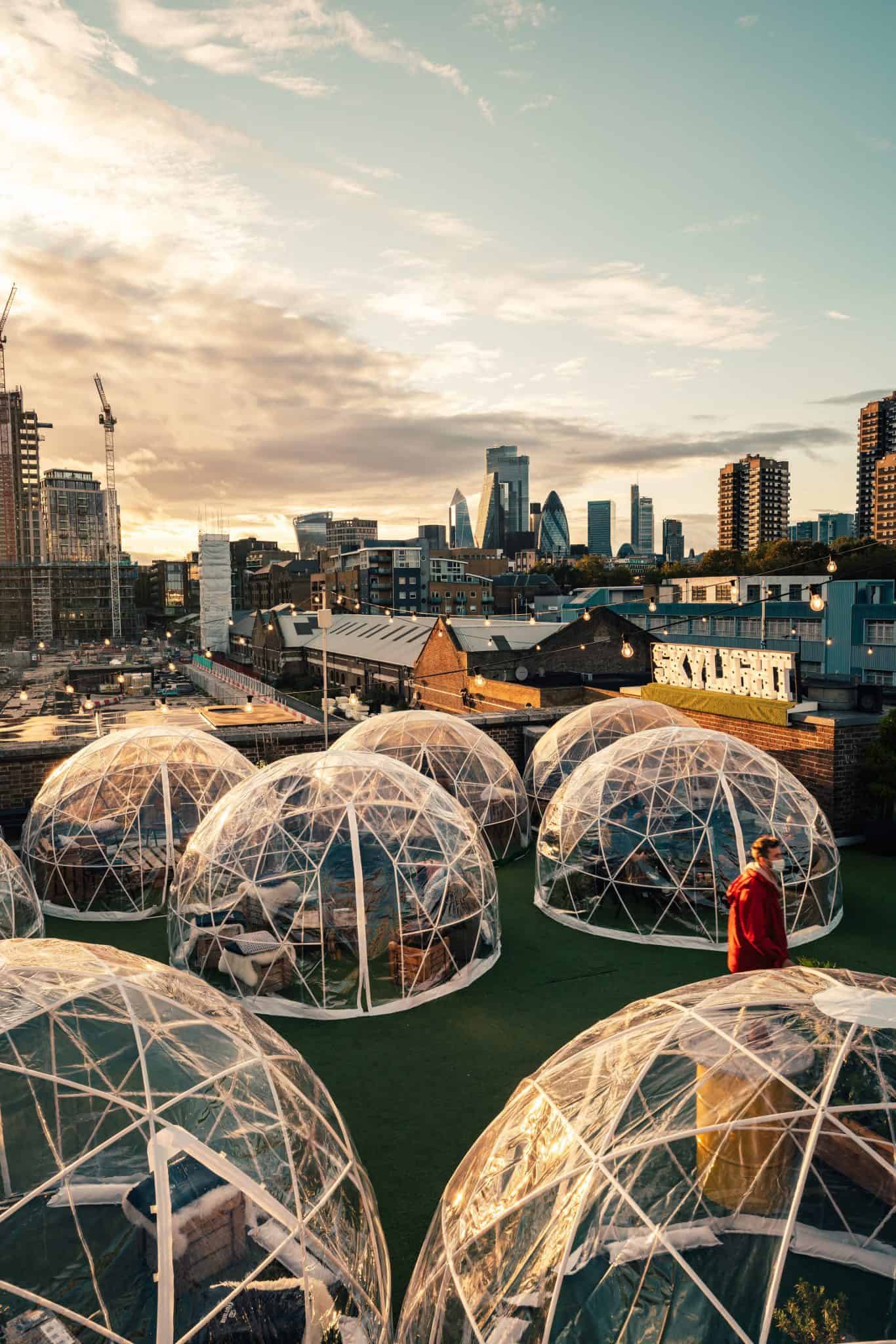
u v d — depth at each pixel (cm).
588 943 1230
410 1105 808
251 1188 476
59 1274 408
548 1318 405
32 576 18950
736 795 1266
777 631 5000
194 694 8675
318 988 1001
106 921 1386
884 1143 411
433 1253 506
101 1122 471
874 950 1181
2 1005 529
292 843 1062
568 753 1975
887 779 1697
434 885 1066
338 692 6775
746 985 582
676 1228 410
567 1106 518
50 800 1487
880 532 17988
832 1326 357
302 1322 455
